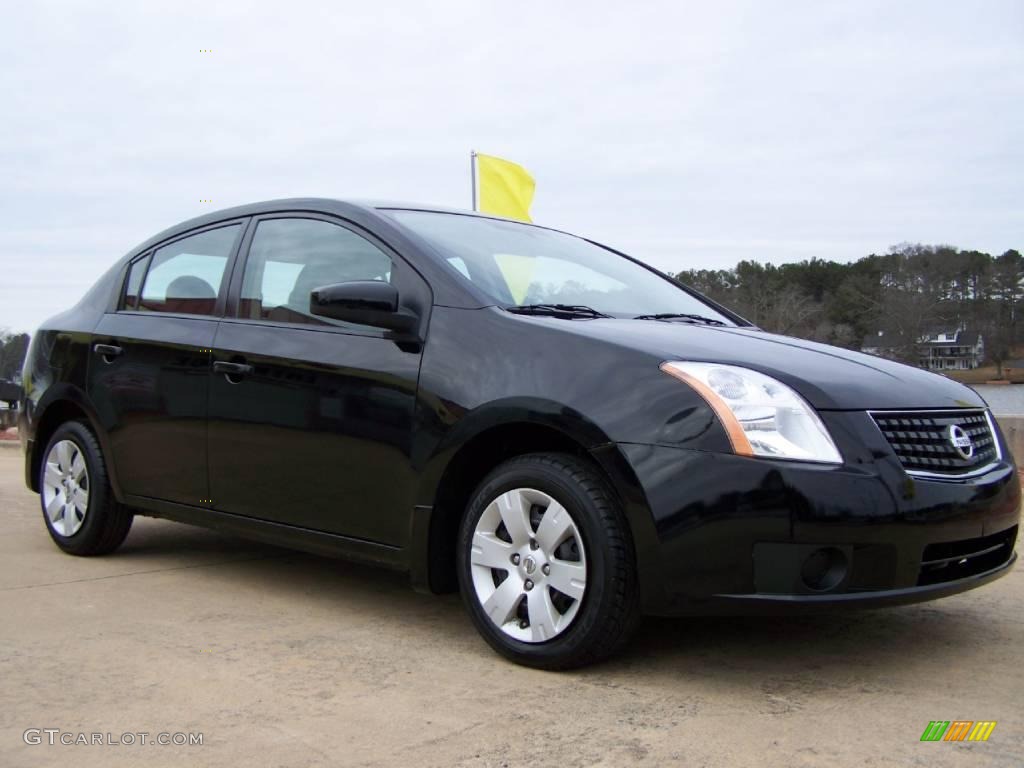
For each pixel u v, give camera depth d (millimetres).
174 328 4395
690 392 2965
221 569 4660
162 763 2424
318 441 3727
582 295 3986
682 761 2438
